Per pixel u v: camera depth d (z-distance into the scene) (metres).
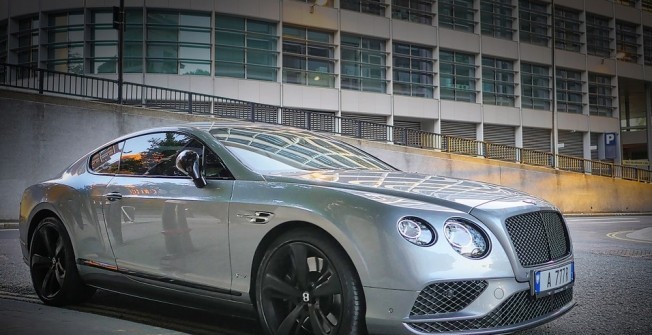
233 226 3.58
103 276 4.37
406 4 33.69
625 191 30.94
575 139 41.03
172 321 4.29
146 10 26.88
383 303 3.00
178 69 27.09
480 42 35.91
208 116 20.12
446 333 2.99
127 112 18.41
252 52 28.70
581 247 10.26
